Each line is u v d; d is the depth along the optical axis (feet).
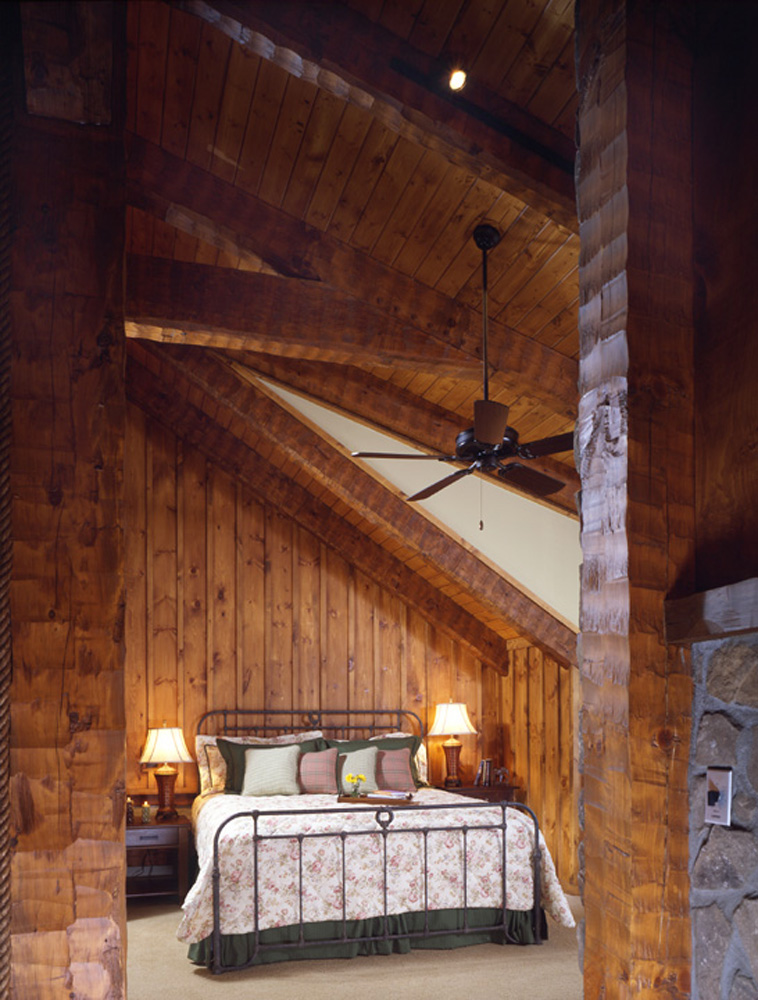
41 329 6.31
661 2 6.50
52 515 6.20
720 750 5.74
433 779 23.68
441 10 9.14
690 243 6.42
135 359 21.04
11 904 5.87
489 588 19.35
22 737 5.98
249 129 12.17
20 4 5.77
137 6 10.80
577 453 6.87
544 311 13.12
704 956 5.73
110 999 5.91
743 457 5.77
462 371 13.48
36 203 6.39
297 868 15.83
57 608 6.13
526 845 16.89
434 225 12.28
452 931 16.46
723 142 6.16
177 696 22.25
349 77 9.44
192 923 15.15
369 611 23.77
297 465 21.29
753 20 5.90
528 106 9.89
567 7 8.94
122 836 6.07
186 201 12.30
